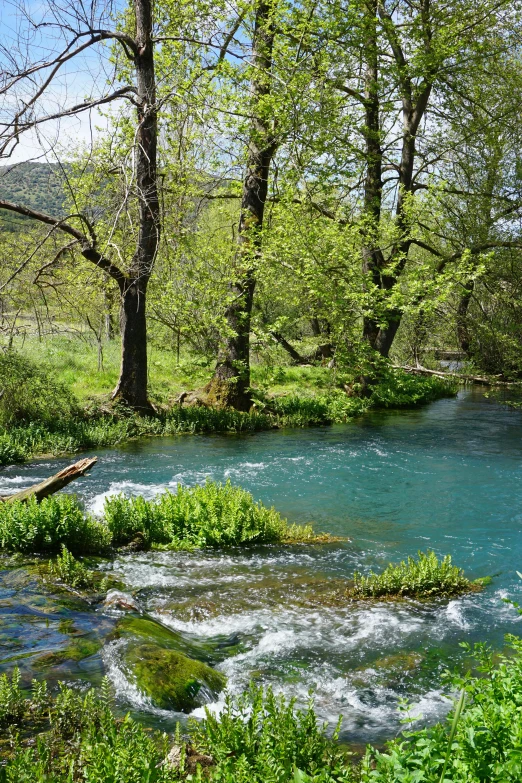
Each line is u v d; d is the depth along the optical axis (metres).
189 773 3.88
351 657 6.61
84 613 7.15
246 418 21.00
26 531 9.34
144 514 10.35
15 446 15.83
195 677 5.76
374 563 9.52
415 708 5.65
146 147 18.59
